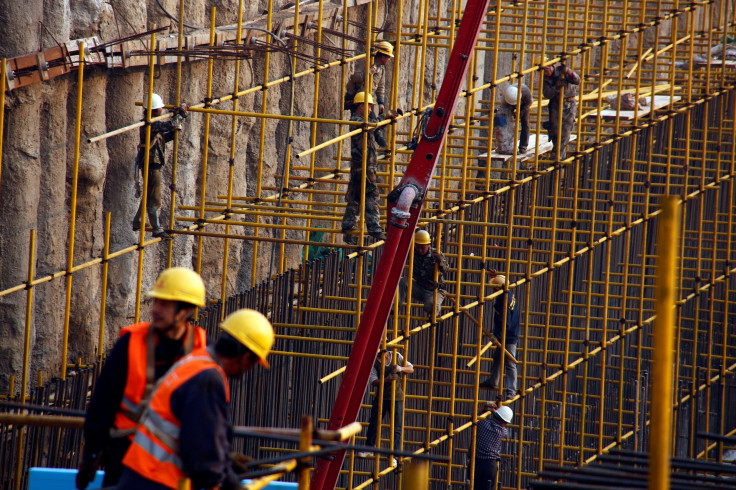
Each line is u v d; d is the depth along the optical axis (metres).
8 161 24.73
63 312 27.19
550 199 38.62
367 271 29.77
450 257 32.34
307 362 26.47
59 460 22.16
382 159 34.97
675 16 41.00
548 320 33.56
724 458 43.66
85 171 27.41
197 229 27.45
